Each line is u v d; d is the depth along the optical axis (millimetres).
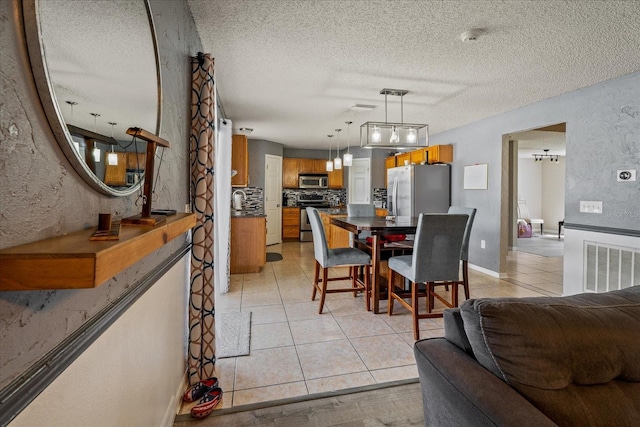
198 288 1987
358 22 2158
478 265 4898
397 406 1788
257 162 6824
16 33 599
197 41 2291
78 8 789
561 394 882
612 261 3148
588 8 1957
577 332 927
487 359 978
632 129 2982
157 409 1408
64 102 722
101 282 561
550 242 7949
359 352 2365
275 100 3895
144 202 969
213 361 2037
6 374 562
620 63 2771
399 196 5828
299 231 7840
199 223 2008
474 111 4355
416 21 2131
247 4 1960
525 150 8172
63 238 694
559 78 3131
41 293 658
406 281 3502
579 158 3451
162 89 1467
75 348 766
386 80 3203
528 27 2189
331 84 3334
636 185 2957
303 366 2178
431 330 2742
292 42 2432
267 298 3562
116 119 990
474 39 2354
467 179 5109
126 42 1059
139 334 1195
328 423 1661
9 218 582
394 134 3922
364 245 3693
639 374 927
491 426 815
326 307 3287
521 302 1022
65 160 753
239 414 1724
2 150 563
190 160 2047
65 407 737
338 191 8250
